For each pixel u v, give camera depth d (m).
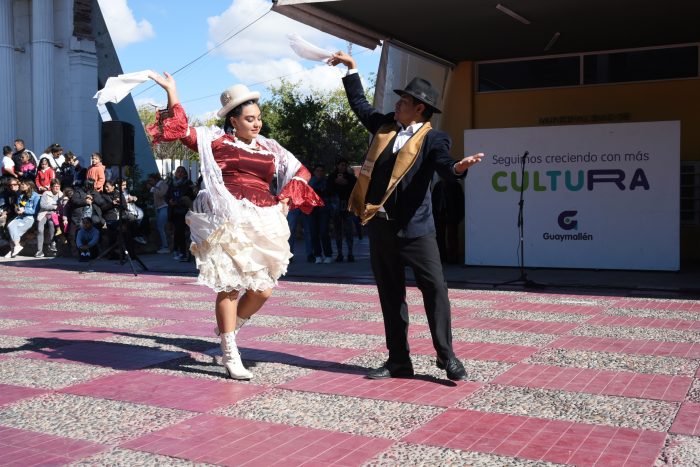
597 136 12.07
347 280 11.41
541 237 12.49
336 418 4.06
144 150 25.27
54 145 18.70
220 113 5.02
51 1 22.83
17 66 23.23
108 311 8.23
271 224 4.91
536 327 6.87
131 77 4.74
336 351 5.86
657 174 11.80
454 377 4.85
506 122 15.34
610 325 6.95
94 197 15.37
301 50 5.29
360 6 11.05
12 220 16.81
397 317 4.95
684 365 5.22
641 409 4.16
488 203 12.79
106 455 3.51
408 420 4.01
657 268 11.89
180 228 15.12
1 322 7.46
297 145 35.00
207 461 3.41
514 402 4.34
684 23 12.47
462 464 3.33
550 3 11.12
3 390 4.71
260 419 4.05
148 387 4.77
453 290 9.91
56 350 5.99
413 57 14.80
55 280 11.77
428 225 4.79
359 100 5.25
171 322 7.41
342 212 14.53
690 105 13.93
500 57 15.17
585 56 14.68
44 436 3.79
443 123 15.80
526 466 3.30
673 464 3.30
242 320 5.27
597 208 12.16
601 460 3.36
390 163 4.79
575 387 4.65
